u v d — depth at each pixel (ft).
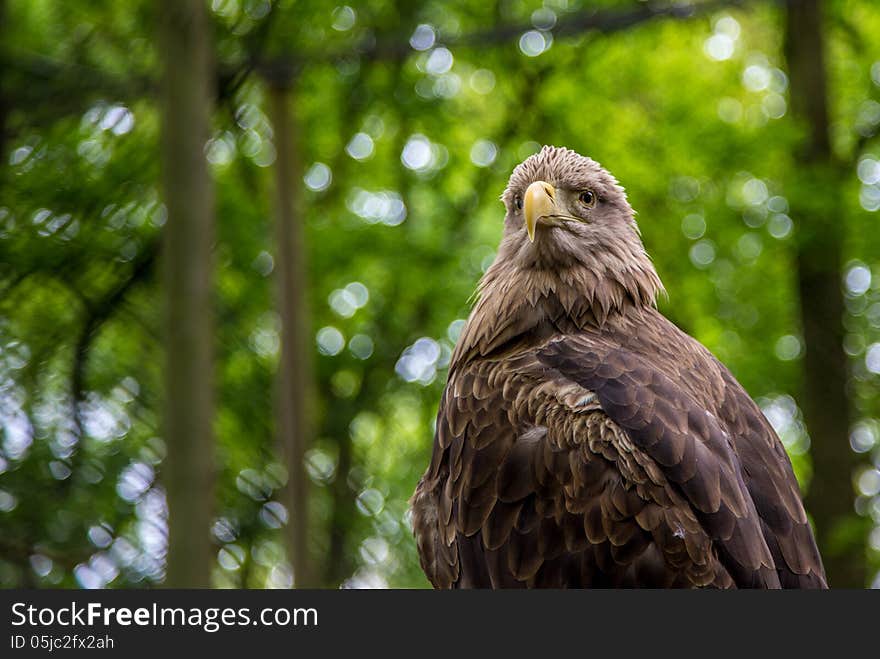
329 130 65.21
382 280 67.92
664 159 62.95
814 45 61.98
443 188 68.95
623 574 20.29
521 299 24.75
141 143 40.81
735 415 22.75
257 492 47.57
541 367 22.53
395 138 67.26
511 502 21.36
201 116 30.68
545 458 21.20
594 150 65.82
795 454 69.10
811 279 60.44
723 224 61.57
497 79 66.90
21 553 40.75
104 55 43.01
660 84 66.85
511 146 67.51
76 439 41.42
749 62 68.74
